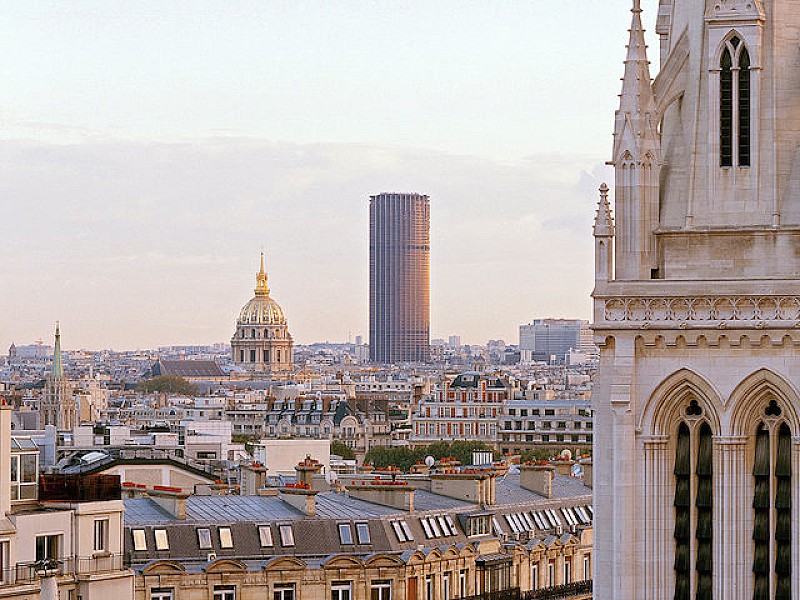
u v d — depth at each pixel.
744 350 168.00
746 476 168.75
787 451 168.38
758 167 168.75
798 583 167.00
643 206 170.75
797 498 167.25
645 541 170.88
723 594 169.25
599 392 172.00
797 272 167.88
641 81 171.75
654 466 170.38
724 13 169.50
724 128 169.88
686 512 170.62
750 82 169.12
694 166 170.38
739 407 168.12
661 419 170.38
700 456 170.38
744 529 169.00
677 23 176.25
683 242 170.00
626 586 170.62
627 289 170.25
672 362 169.50
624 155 171.00
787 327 166.38
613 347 170.88
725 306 168.12
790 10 169.75
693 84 171.62
